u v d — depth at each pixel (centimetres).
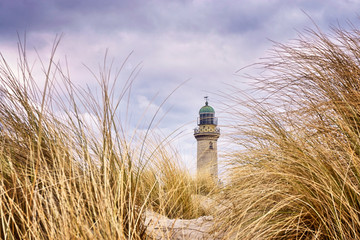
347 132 218
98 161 223
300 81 270
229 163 292
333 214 189
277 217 217
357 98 237
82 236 155
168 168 359
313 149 221
